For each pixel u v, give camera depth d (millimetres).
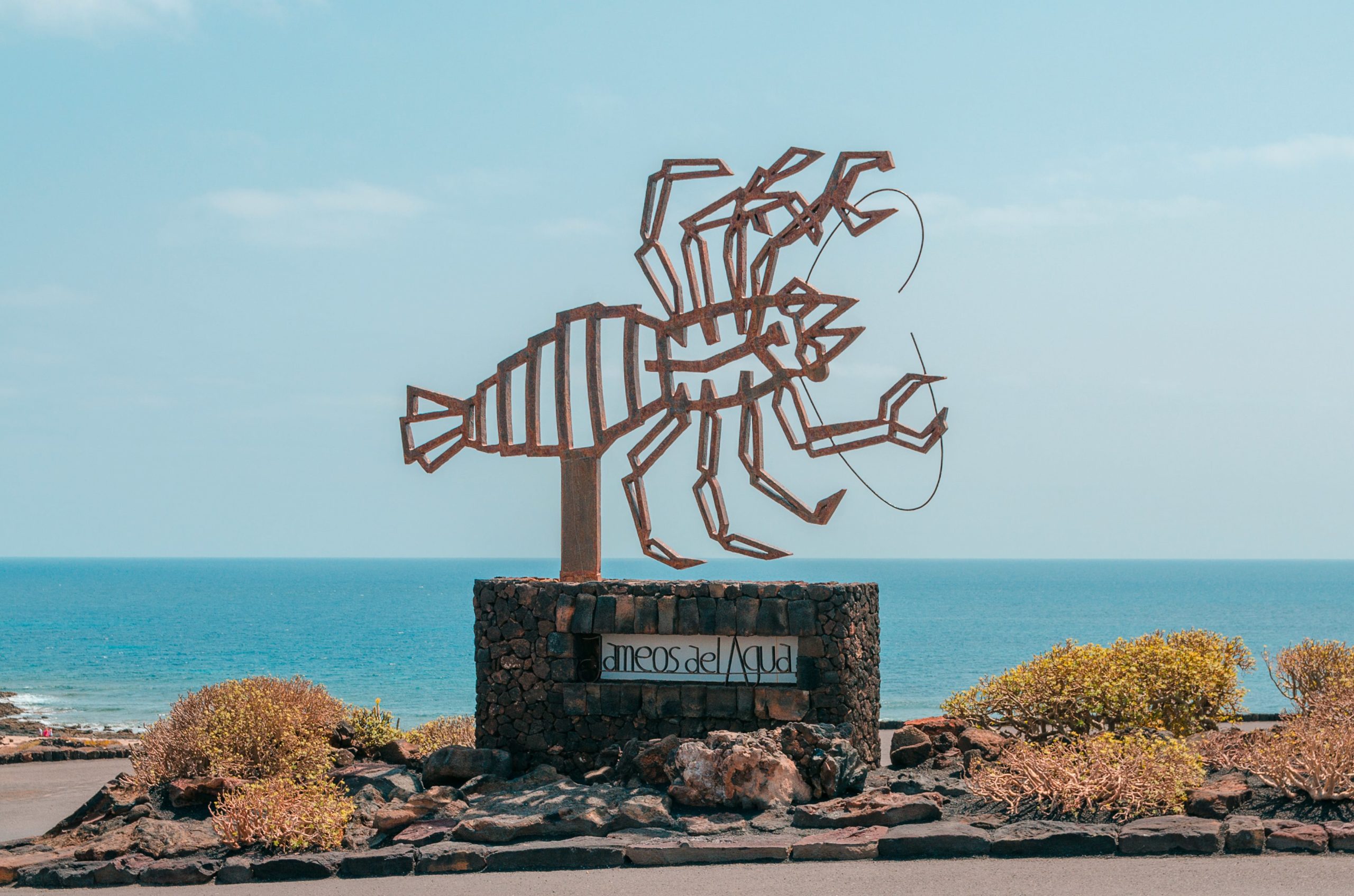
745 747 9617
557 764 11500
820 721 10922
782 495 11469
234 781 10836
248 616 92125
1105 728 11383
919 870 7824
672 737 10375
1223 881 7168
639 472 11898
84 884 9000
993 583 175750
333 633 72562
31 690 46000
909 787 9672
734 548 11609
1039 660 12219
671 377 11938
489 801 10242
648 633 11438
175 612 99562
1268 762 8938
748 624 11109
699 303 11930
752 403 11555
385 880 8609
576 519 12172
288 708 12617
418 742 13555
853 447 11203
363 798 10555
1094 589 146625
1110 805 8586
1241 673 41188
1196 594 129875
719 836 8758
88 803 10914
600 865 8562
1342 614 87938
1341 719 9953
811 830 8773
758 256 11570
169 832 9734
